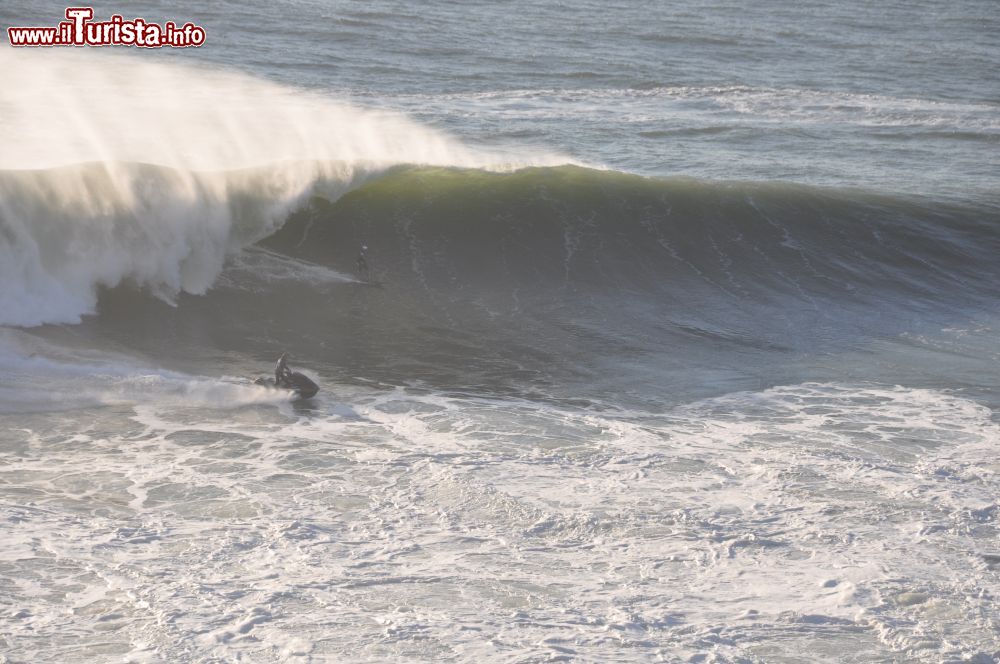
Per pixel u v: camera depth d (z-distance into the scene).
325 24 190.88
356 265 68.94
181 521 34.78
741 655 27.84
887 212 84.62
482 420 46.34
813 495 38.78
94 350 52.88
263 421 44.97
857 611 30.25
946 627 29.55
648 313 65.25
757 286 71.75
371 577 31.38
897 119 147.38
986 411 49.53
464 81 158.75
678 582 31.84
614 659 27.31
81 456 40.25
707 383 53.19
